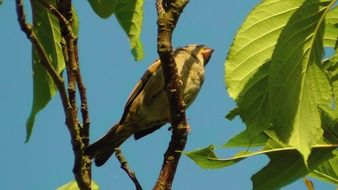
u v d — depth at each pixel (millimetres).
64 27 6375
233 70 5355
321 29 5133
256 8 5301
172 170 6258
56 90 7188
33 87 7191
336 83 5750
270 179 6219
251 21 5324
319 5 5078
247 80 5348
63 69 7301
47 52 7309
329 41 6199
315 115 5121
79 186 6168
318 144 5930
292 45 5094
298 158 6043
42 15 7215
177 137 6273
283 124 5145
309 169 6090
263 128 5336
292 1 5262
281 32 5070
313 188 6332
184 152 5836
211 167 5945
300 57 5121
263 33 5328
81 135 6418
